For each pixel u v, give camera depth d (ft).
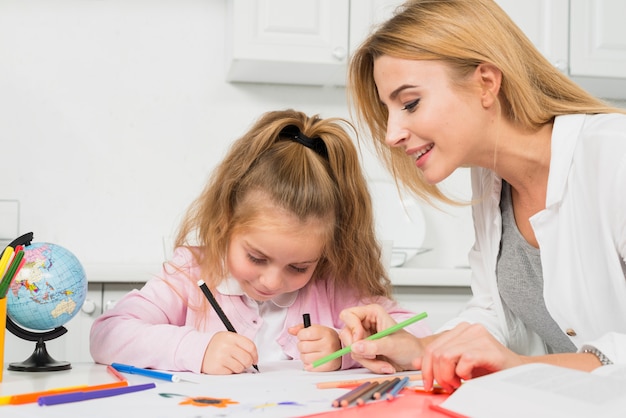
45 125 7.62
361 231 4.43
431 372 2.63
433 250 8.25
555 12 7.48
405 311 4.44
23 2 7.61
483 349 2.60
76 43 7.70
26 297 3.26
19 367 3.33
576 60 7.52
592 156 3.33
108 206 7.71
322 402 2.44
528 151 3.68
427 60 3.47
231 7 7.22
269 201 3.90
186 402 2.43
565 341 4.21
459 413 2.13
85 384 2.86
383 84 3.62
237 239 3.98
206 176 7.86
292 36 7.12
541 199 3.83
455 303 6.92
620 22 7.60
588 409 1.94
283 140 4.26
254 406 2.36
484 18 3.53
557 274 3.58
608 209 3.20
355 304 4.58
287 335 4.32
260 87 8.01
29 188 7.56
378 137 4.23
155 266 6.37
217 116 7.93
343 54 7.18
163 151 7.84
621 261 3.32
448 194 7.59
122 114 7.77
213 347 3.45
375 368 3.41
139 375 3.23
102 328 3.84
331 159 4.24
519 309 4.28
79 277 3.42
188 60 7.90
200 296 4.29
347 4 7.21
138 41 7.82
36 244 3.45
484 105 3.56
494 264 4.24
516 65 3.53
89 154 7.69
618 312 3.41
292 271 4.02
